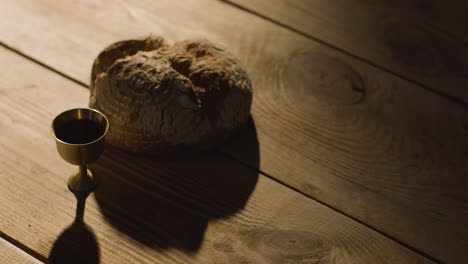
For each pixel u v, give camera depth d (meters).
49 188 0.96
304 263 0.92
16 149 0.99
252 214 0.96
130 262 0.89
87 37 1.18
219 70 1.00
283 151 1.04
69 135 0.91
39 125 1.03
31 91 1.07
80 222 0.92
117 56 1.02
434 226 0.98
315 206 0.98
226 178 1.00
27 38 1.16
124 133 0.98
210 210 0.96
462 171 1.05
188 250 0.91
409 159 1.06
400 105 1.14
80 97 1.08
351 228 0.96
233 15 1.27
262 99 1.11
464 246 0.96
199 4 1.28
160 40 1.04
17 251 0.89
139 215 0.94
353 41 1.25
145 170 0.99
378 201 1.00
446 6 1.37
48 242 0.90
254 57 1.19
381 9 1.33
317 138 1.07
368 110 1.13
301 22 1.28
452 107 1.16
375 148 1.07
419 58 1.24
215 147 1.02
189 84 0.98
